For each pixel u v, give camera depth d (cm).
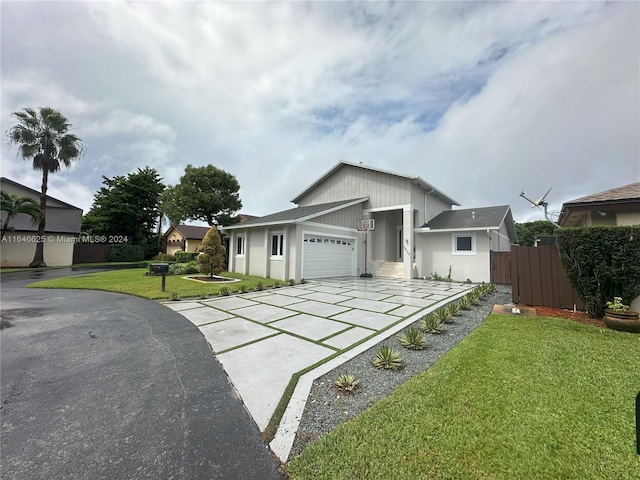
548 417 227
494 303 714
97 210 2872
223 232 1673
